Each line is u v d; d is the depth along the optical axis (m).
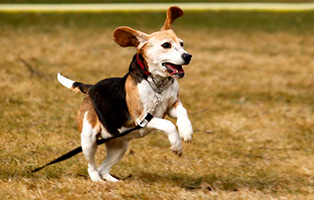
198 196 7.36
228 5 38.75
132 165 9.31
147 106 7.29
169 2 39.38
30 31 28.05
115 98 7.53
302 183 8.55
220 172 9.10
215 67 20.97
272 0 41.59
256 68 21.20
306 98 16.23
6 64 19.03
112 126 7.65
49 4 37.19
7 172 8.48
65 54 22.19
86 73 18.58
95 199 7.18
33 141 10.30
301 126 12.88
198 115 13.72
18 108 12.99
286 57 23.86
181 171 9.04
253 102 15.45
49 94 14.77
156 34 7.25
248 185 8.28
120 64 20.86
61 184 7.82
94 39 26.70
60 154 9.68
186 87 17.11
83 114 7.95
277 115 13.97
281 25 32.50
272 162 9.89
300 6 38.75
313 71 20.98
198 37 28.34
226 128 12.48
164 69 7.06
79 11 34.69
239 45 26.55
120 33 7.30
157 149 10.52
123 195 7.37
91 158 8.09
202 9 36.66
